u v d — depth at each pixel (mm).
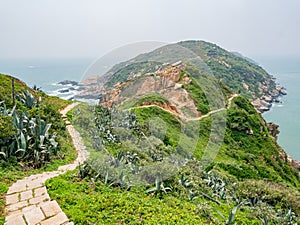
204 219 6406
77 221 5184
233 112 27969
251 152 24531
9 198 6035
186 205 6926
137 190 7391
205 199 8234
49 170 8430
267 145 27109
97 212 5633
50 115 12430
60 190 6570
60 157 9586
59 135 11445
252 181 11711
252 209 8336
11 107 12391
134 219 5543
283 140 48344
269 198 10555
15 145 8688
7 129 8352
